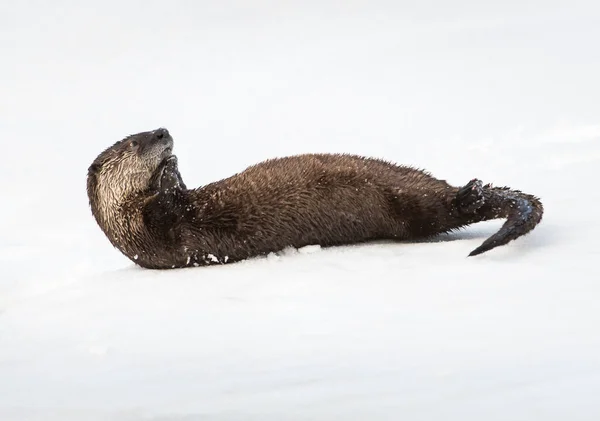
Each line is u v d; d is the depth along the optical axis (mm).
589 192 29797
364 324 17438
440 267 21250
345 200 24562
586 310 16734
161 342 17812
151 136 25141
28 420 14312
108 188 25750
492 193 23703
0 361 17875
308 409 13453
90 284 24375
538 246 22203
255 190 24828
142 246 25438
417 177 25000
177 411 13953
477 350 15219
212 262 25172
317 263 23172
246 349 16719
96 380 15922
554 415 12297
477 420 12414
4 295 28156
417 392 13648
